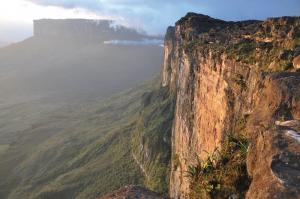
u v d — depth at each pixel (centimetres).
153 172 10406
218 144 2825
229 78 2689
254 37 3366
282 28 3023
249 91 2209
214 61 3180
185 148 4581
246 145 1060
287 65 1802
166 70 15600
